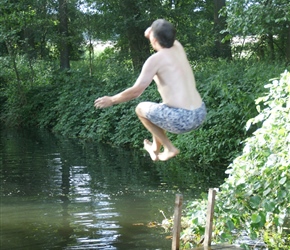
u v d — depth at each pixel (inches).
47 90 1143.6
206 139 671.8
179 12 1013.8
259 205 314.7
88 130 937.5
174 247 246.8
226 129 656.4
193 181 541.6
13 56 1137.4
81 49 1283.2
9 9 1104.2
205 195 341.1
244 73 706.8
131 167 627.8
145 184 527.5
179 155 696.4
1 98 1197.7
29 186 521.0
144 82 190.4
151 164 649.6
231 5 671.1
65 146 821.2
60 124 1017.5
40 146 818.2
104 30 1066.1
